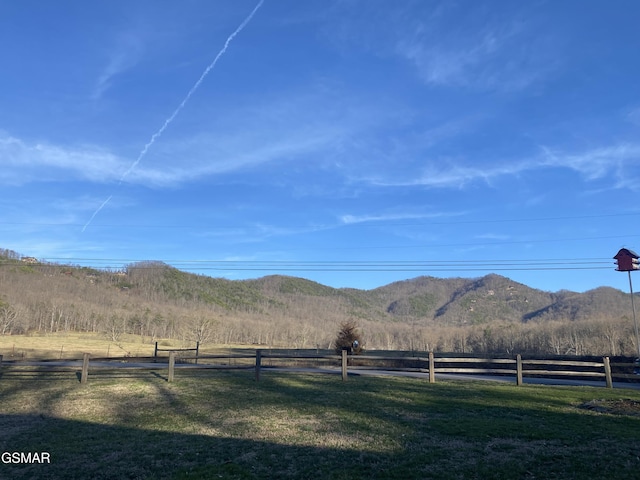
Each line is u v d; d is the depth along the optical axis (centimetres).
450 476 605
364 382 1538
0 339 5728
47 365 2025
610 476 586
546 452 694
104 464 691
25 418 1032
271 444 777
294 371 1975
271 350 3581
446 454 699
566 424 877
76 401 1217
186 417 1009
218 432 868
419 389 1362
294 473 632
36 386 1482
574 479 580
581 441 752
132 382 1541
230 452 737
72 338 6556
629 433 797
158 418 1006
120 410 1105
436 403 1125
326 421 942
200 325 8325
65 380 1609
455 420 930
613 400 1101
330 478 609
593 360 1864
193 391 1353
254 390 1364
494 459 670
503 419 935
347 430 862
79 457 728
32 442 823
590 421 900
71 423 978
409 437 803
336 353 3191
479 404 1107
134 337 7381
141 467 674
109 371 1888
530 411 1015
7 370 1730
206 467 664
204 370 1956
